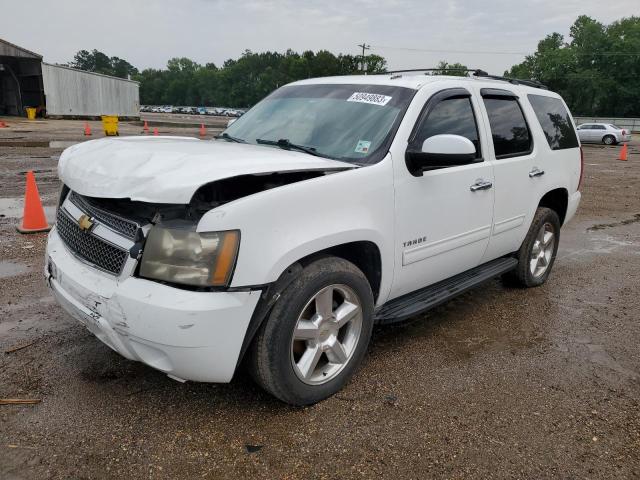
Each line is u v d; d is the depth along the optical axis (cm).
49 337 363
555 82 8056
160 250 241
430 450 261
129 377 315
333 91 386
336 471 244
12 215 740
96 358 336
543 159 466
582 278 554
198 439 261
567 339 397
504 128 424
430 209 342
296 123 369
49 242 314
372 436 270
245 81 14725
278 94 427
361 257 318
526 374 341
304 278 269
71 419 273
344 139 336
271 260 249
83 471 237
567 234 785
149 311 235
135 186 238
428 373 336
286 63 11562
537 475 247
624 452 266
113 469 239
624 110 7719
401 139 324
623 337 404
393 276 327
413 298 363
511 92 443
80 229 281
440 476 243
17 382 305
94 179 255
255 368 269
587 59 7944
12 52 3684
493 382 329
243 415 282
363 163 313
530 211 457
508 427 282
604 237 769
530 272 495
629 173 1683
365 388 314
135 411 282
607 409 304
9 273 491
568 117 530
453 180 357
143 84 16525
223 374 254
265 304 259
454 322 422
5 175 1102
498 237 422
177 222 244
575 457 261
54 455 246
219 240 238
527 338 396
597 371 349
